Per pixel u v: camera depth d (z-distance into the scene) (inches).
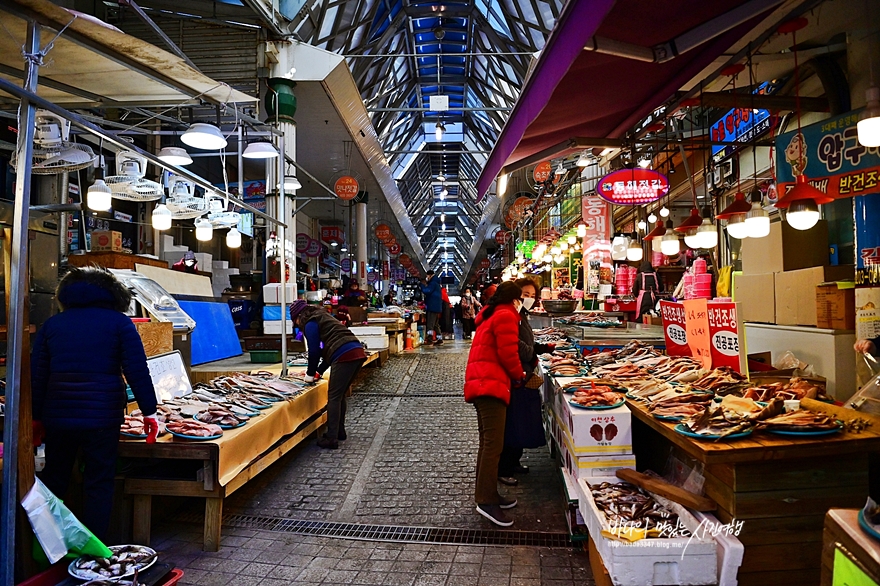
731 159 344.2
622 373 173.6
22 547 99.3
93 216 398.6
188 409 166.2
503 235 993.5
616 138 236.8
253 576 123.6
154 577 101.0
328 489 177.9
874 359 136.3
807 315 179.0
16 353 92.4
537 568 124.6
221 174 616.4
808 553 96.3
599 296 445.7
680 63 156.6
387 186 797.2
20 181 92.6
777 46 212.5
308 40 408.8
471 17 503.2
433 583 119.3
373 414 279.3
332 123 492.7
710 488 107.1
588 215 472.1
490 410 150.9
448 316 748.0
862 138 135.2
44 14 97.4
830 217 242.5
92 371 119.0
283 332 239.1
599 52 136.8
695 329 166.4
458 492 172.7
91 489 118.6
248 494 174.6
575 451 133.0
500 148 220.5
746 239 221.9
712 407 120.8
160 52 122.8
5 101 186.2
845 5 179.6
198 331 300.5
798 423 100.0
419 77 644.7
